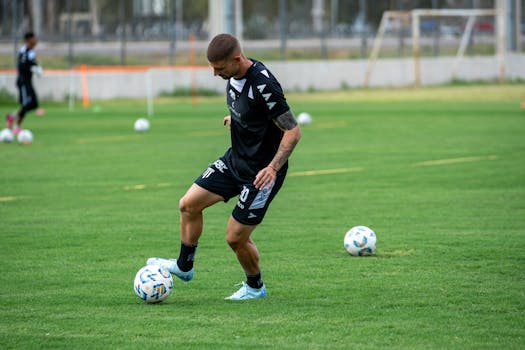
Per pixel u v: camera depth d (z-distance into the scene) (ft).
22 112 227.61
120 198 126.72
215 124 254.27
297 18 579.48
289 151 65.92
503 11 439.22
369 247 87.04
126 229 103.24
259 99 65.51
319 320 63.87
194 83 357.61
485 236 97.14
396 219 108.68
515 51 459.32
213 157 175.94
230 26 350.64
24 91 226.79
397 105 321.52
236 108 66.80
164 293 68.95
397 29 520.01
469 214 111.55
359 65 409.49
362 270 80.84
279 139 68.08
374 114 282.15
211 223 108.06
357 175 148.66
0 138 206.08
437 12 423.23
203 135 221.87
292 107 315.17
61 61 419.95
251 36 507.30
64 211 116.16
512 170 153.07
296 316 65.05
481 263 83.51
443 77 430.61
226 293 73.00
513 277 77.66
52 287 75.10
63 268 82.69
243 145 67.92
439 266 82.28
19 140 203.31
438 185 136.87
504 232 99.50
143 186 138.21
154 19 512.63
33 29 492.95
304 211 115.03
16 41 361.10
